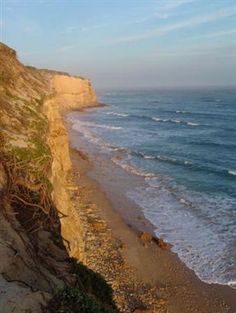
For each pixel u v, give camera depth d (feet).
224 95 629.92
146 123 256.52
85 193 91.97
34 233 28.37
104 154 143.33
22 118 46.14
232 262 61.46
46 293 18.95
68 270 28.53
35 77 87.25
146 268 59.16
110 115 303.27
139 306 48.96
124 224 75.46
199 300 52.11
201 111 345.31
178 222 77.71
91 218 76.28
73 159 125.39
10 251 22.50
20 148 37.09
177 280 56.59
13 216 27.71
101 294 36.19
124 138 188.85
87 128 220.43
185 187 103.55
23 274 21.75
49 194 35.14
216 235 71.41
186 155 149.07
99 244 65.00
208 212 83.82
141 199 91.56
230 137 196.34
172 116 303.48
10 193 30.45
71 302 19.17
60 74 328.08
